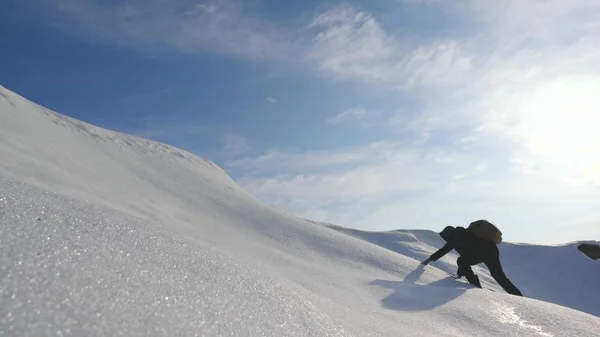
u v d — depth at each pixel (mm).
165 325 1219
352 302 3238
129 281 1350
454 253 10719
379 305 3369
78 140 6344
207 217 5785
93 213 1925
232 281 1804
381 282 4238
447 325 3072
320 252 5488
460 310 3414
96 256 1408
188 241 2236
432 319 3166
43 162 4699
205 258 1921
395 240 10711
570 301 9922
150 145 7980
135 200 5113
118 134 7758
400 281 4469
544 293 10102
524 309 3500
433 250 10391
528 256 12117
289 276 3654
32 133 5469
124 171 6258
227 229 5477
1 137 4793
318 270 4398
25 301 1029
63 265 1248
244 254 4098
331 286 3705
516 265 11594
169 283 1480
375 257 5578
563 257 11797
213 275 1759
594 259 11883
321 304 2512
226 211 6344
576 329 3127
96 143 6723
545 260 11781
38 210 1626
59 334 982
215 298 1552
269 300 1812
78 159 5570
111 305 1179
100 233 1647
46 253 1273
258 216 6410
